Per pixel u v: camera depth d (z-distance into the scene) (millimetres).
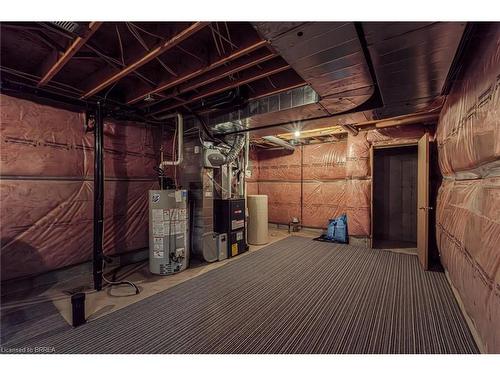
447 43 1526
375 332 1916
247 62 2186
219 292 2678
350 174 4707
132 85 3000
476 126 1679
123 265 3637
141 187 3865
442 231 2863
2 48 2209
